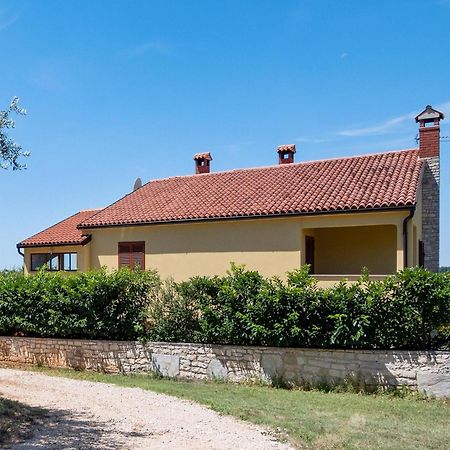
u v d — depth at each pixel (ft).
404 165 66.69
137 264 70.90
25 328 61.98
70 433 30.01
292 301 47.78
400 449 27.71
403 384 43.52
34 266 88.58
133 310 56.75
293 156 84.38
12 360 62.69
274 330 47.98
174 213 69.92
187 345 52.54
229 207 66.44
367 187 61.57
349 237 66.69
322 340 46.75
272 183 72.43
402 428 32.45
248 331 49.65
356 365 45.32
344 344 45.75
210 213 65.98
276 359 48.52
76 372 56.59
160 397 41.86
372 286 45.42
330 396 43.09
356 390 44.83
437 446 28.58
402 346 44.80
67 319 58.59
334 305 46.39
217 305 52.08
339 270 66.74
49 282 60.90
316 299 47.03
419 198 62.75
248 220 63.16
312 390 46.09
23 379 50.42
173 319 54.54
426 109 68.90
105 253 74.79
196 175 87.45
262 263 62.69
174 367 52.95
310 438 29.50
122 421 33.42
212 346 51.39
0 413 32.83
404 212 54.90
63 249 84.43
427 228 67.67
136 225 71.05
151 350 54.39
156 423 32.94
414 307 43.98
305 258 62.80
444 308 43.24
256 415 35.24
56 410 36.24
